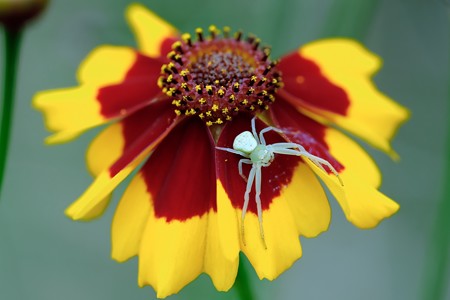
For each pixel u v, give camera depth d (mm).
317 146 111
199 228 106
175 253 104
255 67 115
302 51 121
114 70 119
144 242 106
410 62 158
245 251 104
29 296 157
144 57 118
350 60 121
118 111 114
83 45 142
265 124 110
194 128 111
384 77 159
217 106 110
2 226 157
